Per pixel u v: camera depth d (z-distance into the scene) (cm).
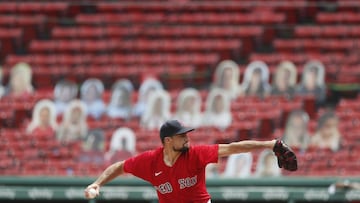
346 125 6600
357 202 5581
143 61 7412
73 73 7312
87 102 6844
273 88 6931
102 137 6475
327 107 6962
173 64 7381
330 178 5300
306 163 6178
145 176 3356
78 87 7244
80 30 7788
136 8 8075
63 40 7738
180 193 3334
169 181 3322
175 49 7556
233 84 6912
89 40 7719
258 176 5544
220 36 7656
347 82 7156
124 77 7300
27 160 6397
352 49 7544
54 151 6425
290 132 6356
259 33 7656
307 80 6956
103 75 7306
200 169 3291
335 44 7569
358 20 7888
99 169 6219
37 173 6259
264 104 6794
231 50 7519
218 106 6650
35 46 7656
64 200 5675
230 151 3212
